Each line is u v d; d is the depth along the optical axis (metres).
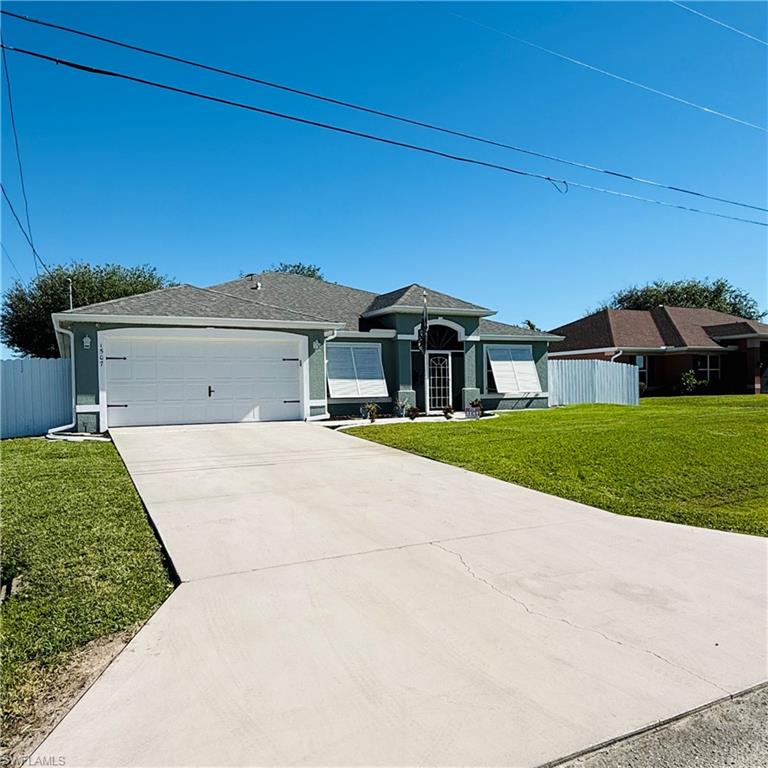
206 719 2.88
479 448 10.54
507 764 2.61
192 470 8.80
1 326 33.19
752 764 2.68
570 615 4.15
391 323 17.78
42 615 4.02
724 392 30.91
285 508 6.77
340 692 3.12
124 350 13.60
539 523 6.45
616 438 11.12
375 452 10.59
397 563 5.09
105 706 2.98
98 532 5.73
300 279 20.92
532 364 20.20
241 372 14.71
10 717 2.93
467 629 3.88
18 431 14.52
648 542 5.89
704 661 3.55
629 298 54.25
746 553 5.62
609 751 2.74
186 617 4.00
